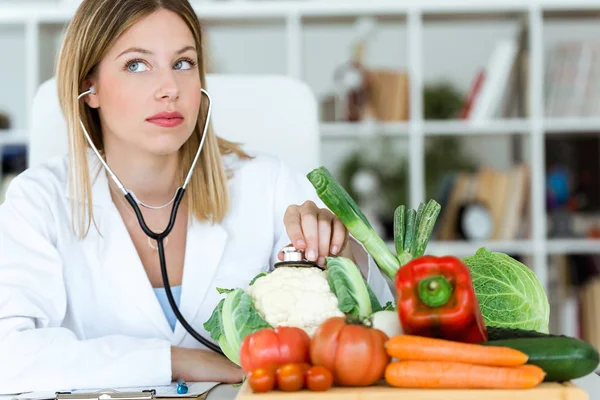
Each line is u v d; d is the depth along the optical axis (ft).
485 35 13.25
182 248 4.97
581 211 11.71
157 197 4.92
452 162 12.64
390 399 2.64
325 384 2.65
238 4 10.59
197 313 4.83
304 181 5.56
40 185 4.81
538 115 10.63
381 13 10.77
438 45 13.30
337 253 3.87
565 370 2.72
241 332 3.06
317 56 13.29
